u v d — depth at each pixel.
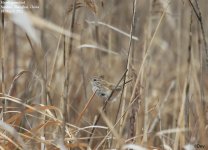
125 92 10.09
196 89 11.46
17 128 9.63
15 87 12.45
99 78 10.55
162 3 11.08
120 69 13.47
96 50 12.62
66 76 9.21
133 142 9.44
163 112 12.50
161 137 10.34
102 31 12.92
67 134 9.27
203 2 15.45
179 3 12.98
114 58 14.16
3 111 9.33
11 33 14.94
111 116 11.47
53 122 8.77
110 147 9.29
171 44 16.17
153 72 15.63
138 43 13.31
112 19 14.12
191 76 11.45
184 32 14.73
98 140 10.72
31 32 6.36
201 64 11.05
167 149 9.42
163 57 16.34
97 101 11.98
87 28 13.01
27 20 6.37
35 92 11.43
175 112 11.80
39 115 11.34
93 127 9.12
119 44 14.88
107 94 10.34
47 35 13.98
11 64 14.62
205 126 10.44
